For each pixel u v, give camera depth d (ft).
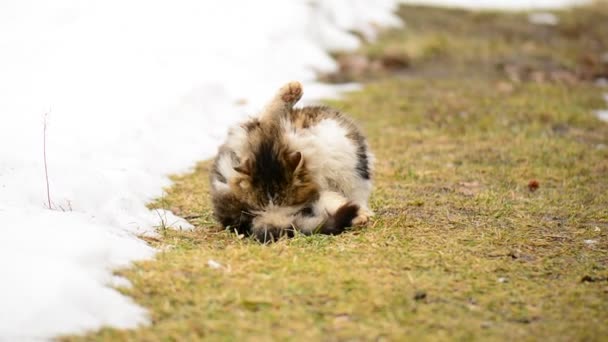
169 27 113.39
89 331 31.94
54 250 37.86
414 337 32.09
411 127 85.56
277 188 47.55
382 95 100.37
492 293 37.50
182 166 68.13
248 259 41.96
